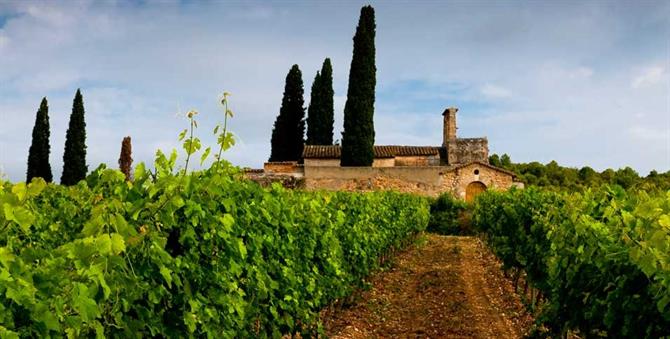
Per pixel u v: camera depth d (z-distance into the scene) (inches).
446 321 433.4
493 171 1477.6
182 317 173.6
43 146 1835.6
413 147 1739.7
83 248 124.3
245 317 226.8
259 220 236.1
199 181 187.9
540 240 403.9
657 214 191.6
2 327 101.7
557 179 2240.4
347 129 1563.7
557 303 277.7
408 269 689.6
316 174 1475.1
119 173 177.6
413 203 984.3
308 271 302.4
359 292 485.7
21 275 111.9
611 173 2162.9
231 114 200.1
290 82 2075.5
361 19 1590.8
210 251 191.0
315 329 331.9
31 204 219.9
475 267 728.3
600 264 217.3
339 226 382.3
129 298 144.9
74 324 118.9
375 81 1592.0
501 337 390.6
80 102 1780.3
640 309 190.9
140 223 164.6
